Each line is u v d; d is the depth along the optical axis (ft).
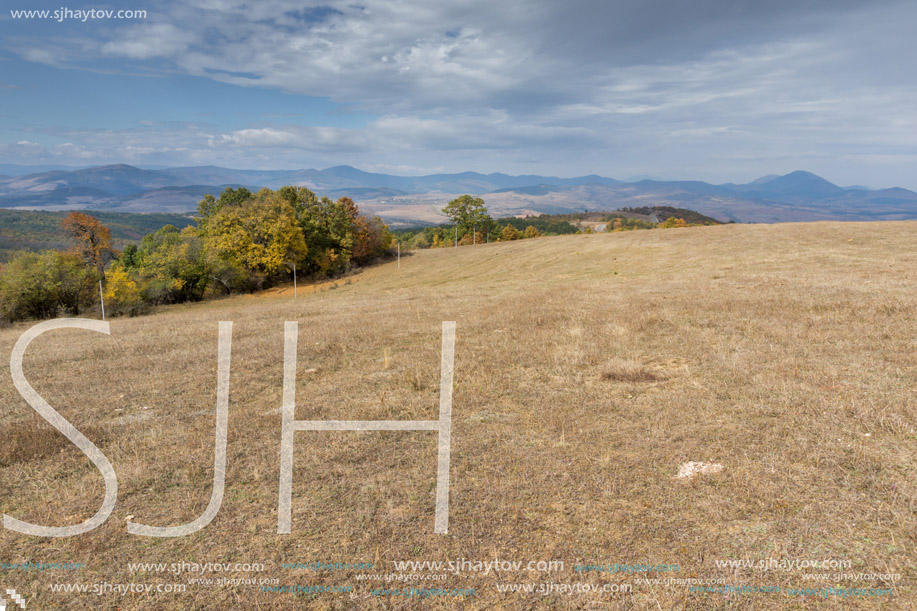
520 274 124.67
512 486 15.40
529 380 26.53
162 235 260.62
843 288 48.52
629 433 18.75
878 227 114.42
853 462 15.21
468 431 19.99
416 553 12.55
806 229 125.49
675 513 13.44
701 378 24.63
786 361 25.84
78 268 138.31
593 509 13.91
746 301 44.96
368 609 10.78
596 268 112.68
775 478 14.70
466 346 35.37
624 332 36.37
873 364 24.40
